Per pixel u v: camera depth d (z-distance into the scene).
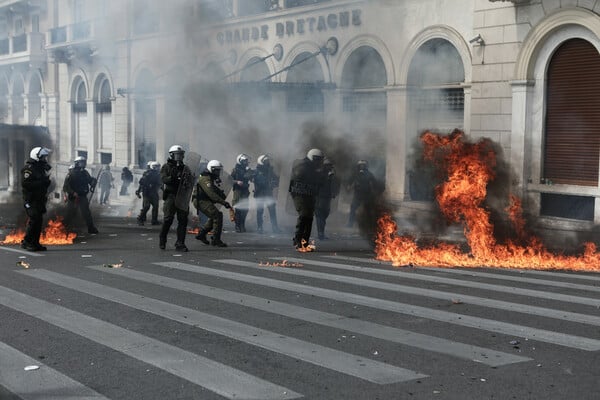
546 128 12.91
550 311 5.95
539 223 12.67
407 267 8.57
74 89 28.70
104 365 4.45
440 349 4.79
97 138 27.41
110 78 25.36
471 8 14.02
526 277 7.93
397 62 15.46
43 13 28.86
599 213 11.99
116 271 8.07
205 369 4.36
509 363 4.47
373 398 3.84
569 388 4.01
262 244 11.32
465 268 8.70
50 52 27.12
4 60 31.08
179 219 10.15
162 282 7.32
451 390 3.97
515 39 13.09
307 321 5.58
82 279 7.50
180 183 10.11
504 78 13.32
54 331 5.29
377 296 6.57
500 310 5.98
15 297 6.52
